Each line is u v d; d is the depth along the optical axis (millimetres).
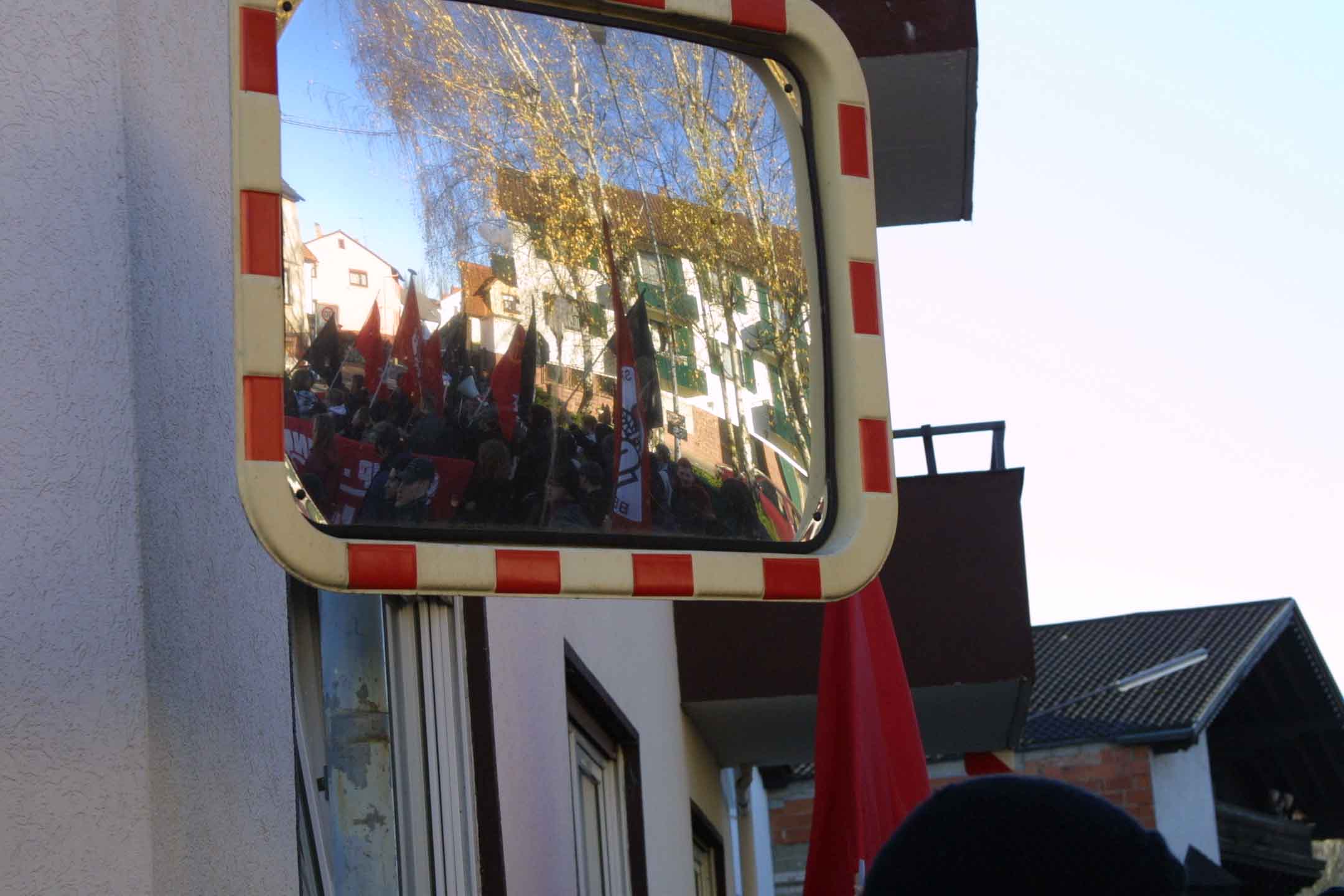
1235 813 17656
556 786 4434
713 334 2062
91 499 1991
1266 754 18812
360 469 1789
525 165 2016
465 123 1986
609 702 5371
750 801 10805
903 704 4773
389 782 3363
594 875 5395
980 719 7371
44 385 1977
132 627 1996
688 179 2109
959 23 5910
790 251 2123
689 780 7367
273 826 2389
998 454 6930
